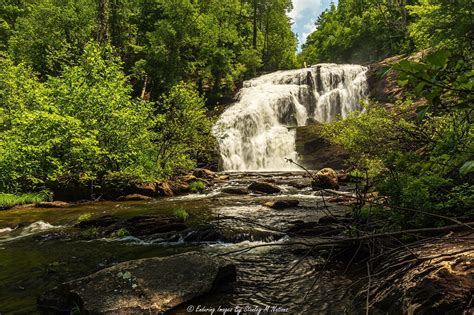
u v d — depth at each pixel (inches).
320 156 1042.7
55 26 1498.5
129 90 816.3
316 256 253.1
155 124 784.3
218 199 586.9
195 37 1491.1
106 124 714.2
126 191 653.3
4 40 1747.0
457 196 207.2
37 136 667.4
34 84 933.2
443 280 128.3
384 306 147.7
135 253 290.8
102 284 182.4
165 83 1411.2
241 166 1189.1
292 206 486.0
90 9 1563.7
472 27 143.8
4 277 237.9
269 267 241.3
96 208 538.3
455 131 176.1
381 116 605.3
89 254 290.2
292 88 1427.2
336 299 178.1
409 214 223.5
